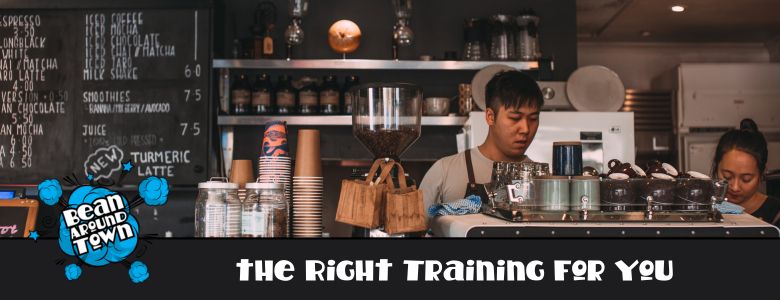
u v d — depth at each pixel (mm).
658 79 6195
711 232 1611
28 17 4203
